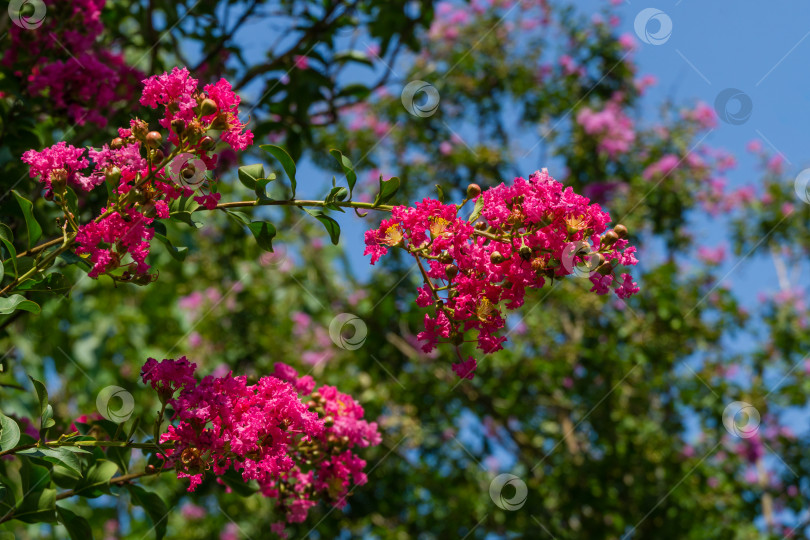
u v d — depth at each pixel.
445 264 1.91
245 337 6.32
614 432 6.16
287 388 1.92
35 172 1.77
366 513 6.03
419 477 6.17
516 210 1.88
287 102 4.08
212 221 6.07
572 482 6.07
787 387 6.81
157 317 6.44
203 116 1.82
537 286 1.90
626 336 6.35
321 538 5.86
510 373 6.38
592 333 6.50
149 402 5.11
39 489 1.90
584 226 1.86
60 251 1.79
